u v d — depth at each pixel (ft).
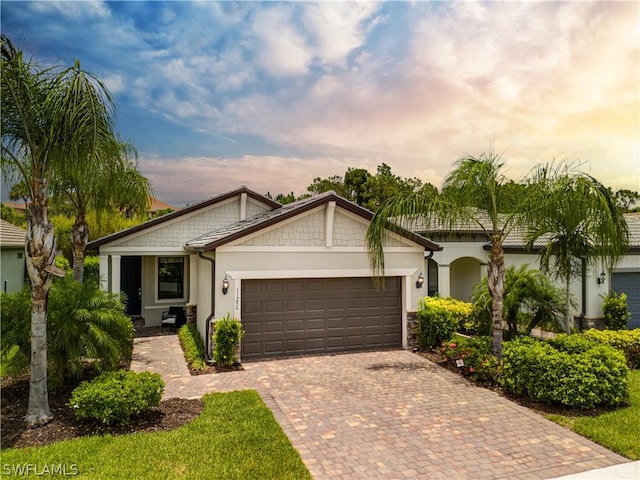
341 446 23.98
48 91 24.36
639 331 45.03
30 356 28.73
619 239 37.73
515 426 26.94
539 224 39.99
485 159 38.86
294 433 25.64
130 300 67.05
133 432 24.94
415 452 23.35
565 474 21.12
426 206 38.83
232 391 32.78
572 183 35.63
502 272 38.22
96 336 29.66
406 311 47.60
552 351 31.94
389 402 31.04
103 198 49.11
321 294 45.34
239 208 60.54
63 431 24.77
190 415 27.71
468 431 26.13
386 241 46.83
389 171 136.67
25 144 25.31
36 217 25.20
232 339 39.68
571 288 55.47
